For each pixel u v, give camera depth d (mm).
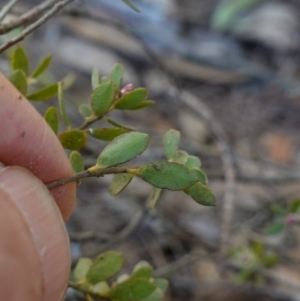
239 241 338
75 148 201
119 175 185
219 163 374
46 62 226
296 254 336
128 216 348
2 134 197
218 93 468
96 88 197
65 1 199
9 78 212
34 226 184
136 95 197
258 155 411
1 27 204
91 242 323
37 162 200
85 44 478
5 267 181
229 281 310
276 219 329
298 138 445
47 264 184
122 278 218
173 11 505
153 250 345
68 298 250
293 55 494
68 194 203
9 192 184
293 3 528
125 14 478
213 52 472
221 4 527
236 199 367
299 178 323
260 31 500
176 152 196
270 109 459
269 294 311
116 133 196
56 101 367
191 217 364
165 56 473
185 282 320
